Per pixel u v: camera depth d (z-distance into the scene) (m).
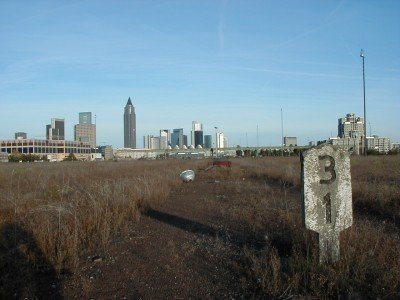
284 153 100.94
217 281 6.27
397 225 9.62
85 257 7.70
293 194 16.23
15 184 19.45
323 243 6.26
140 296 5.80
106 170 31.69
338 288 5.46
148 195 14.82
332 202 6.32
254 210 12.02
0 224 9.43
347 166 6.43
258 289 5.82
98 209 10.41
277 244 7.93
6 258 7.22
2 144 161.75
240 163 49.38
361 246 6.89
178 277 6.53
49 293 5.95
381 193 12.66
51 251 7.33
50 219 9.47
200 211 13.02
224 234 9.31
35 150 158.75
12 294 5.88
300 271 6.00
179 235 9.46
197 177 30.77
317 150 6.27
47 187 16.81
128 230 9.99
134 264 7.24
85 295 5.84
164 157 130.00
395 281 5.55
